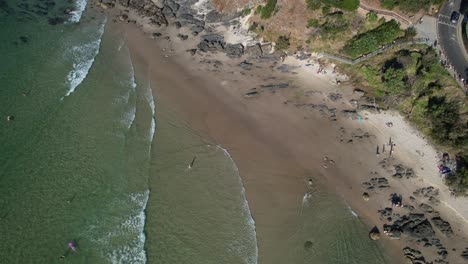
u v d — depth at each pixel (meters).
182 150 49.44
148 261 39.16
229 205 44.91
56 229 39.72
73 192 42.84
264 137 52.72
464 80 53.72
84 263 37.78
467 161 48.91
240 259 40.53
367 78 58.16
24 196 41.56
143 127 50.94
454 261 42.06
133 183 45.00
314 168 49.62
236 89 58.69
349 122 54.62
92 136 48.34
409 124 54.06
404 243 43.19
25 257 37.25
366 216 45.22
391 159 50.66
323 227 43.91
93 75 56.00
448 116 51.59
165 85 57.69
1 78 51.75
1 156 44.19
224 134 52.47
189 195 45.12
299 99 57.50
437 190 47.69
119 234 40.53
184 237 41.56
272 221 44.00
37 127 47.75
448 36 58.69
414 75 56.53
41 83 52.78
